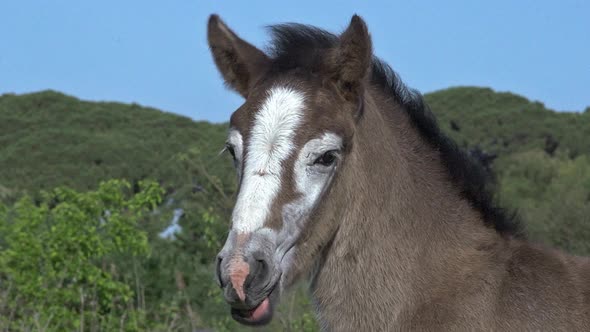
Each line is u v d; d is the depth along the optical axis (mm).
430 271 5805
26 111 49344
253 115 5395
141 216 11992
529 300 5707
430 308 5711
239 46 6027
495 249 5926
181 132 46000
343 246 5699
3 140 46062
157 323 11508
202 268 13367
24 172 39719
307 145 5305
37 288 10789
